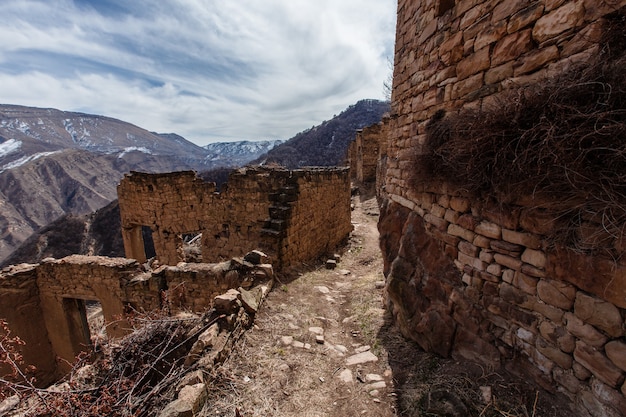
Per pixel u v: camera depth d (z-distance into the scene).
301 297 5.05
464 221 2.51
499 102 1.94
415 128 3.51
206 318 3.48
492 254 2.22
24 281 6.73
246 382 2.78
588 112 1.43
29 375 6.89
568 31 1.67
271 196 6.69
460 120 2.32
